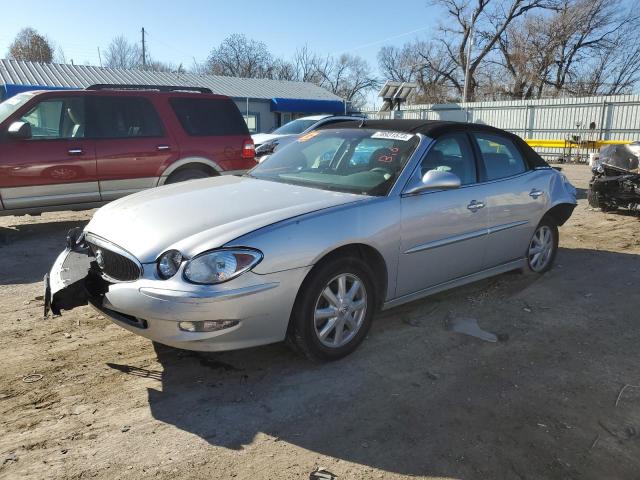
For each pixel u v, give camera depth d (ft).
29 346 12.36
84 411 9.82
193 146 24.80
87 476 8.11
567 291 16.74
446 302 15.55
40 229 24.79
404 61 161.89
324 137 15.53
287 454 8.72
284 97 100.58
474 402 10.33
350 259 11.43
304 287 10.85
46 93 22.03
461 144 14.76
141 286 9.85
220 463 8.47
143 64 177.37
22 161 21.17
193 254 9.77
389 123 15.05
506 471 8.40
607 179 28.43
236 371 11.34
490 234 15.07
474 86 146.00
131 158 23.40
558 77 138.00
